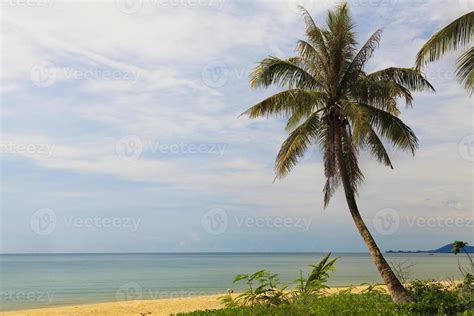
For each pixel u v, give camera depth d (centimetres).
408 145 1809
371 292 1727
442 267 6812
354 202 1738
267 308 1032
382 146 1886
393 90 1719
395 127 1780
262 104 1814
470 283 1336
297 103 1753
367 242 1667
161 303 2648
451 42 1400
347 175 1764
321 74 1831
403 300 1491
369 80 1756
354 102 1716
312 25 1839
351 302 1352
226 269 8744
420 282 1599
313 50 1822
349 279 4666
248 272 7381
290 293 1080
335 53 1803
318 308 1033
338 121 1812
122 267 10381
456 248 1417
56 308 2503
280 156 1900
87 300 3391
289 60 1856
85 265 11900
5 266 11325
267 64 1767
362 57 1772
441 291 1443
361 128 1587
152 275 6844
